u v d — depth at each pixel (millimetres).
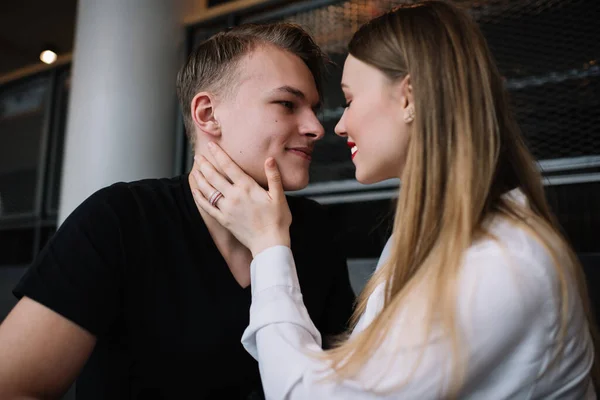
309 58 1184
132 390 1018
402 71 883
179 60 2635
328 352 769
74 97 2586
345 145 2326
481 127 818
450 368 679
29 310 914
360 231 2350
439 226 809
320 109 1237
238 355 1040
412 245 820
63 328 918
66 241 970
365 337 737
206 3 2830
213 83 1146
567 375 756
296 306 834
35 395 883
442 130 831
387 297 818
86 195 2438
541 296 703
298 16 2459
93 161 2449
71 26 3787
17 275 3133
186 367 1017
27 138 3676
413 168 838
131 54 2506
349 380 713
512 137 868
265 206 967
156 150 2500
